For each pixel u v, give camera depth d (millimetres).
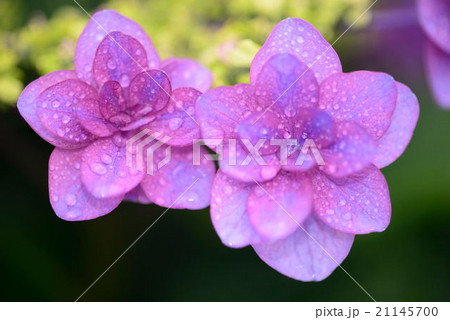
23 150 198
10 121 197
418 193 192
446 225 193
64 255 195
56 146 154
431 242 193
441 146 196
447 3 184
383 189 150
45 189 198
